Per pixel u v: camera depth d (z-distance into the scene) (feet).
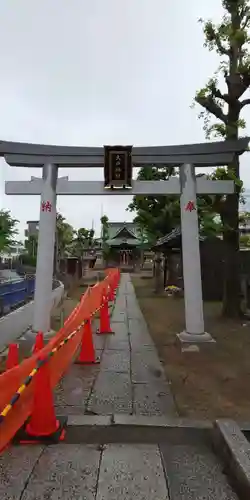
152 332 30.76
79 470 10.59
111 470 10.61
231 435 11.30
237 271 34.81
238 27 31.68
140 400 15.90
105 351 24.40
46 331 23.80
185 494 9.53
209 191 25.09
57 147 24.36
